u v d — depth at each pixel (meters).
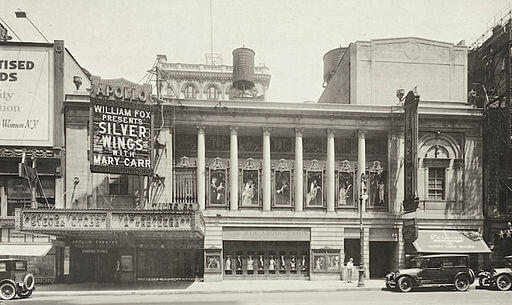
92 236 33.75
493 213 38.06
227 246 37.59
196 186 37.94
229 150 39.03
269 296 25.86
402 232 37.47
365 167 39.28
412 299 23.50
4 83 36.09
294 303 22.05
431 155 38.56
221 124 37.66
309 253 37.50
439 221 37.66
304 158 39.50
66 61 37.72
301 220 37.47
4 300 24.97
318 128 38.34
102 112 31.95
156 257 36.66
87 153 35.81
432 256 28.06
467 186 38.41
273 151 39.50
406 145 37.03
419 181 38.16
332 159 38.34
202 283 34.44
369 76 42.53
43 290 29.67
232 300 23.88
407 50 43.06
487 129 38.75
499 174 38.66
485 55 43.44
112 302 23.47
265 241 37.75
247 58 48.69
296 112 37.97
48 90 36.31
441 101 40.91
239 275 37.41
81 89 40.91
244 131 38.97
